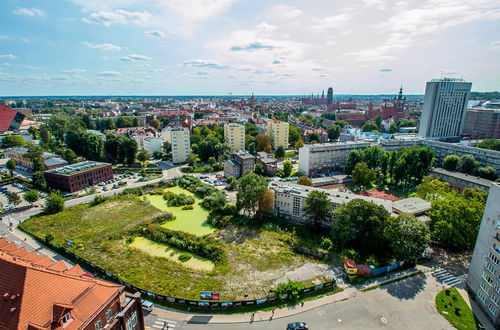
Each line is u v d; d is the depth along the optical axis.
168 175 154.38
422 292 61.59
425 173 139.12
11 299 34.16
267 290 62.00
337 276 67.00
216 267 71.00
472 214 75.69
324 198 85.75
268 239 85.06
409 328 52.19
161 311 55.75
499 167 139.12
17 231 88.75
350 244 80.25
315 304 57.81
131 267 69.38
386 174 148.75
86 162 146.25
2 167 158.62
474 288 60.41
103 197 113.81
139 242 84.38
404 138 192.75
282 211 99.06
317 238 84.75
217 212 102.62
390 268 68.75
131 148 166.88
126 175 151.75
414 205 91.19
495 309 52.84
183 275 67.00
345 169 151.38
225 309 56.25
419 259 73.00
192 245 79.75
